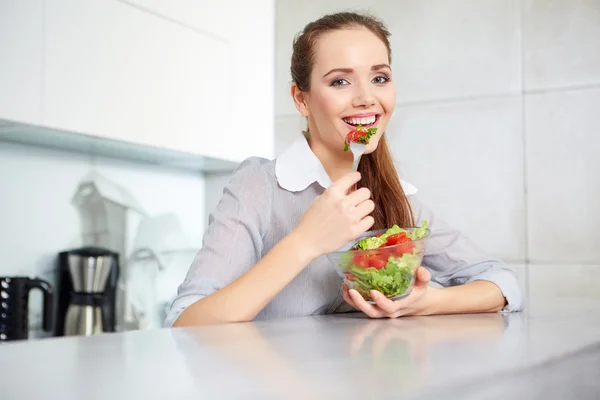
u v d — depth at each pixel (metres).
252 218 1.23
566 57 2.46
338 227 1.01
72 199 2.23
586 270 2.41
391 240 1.03
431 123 2.70
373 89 1.23
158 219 2.51
